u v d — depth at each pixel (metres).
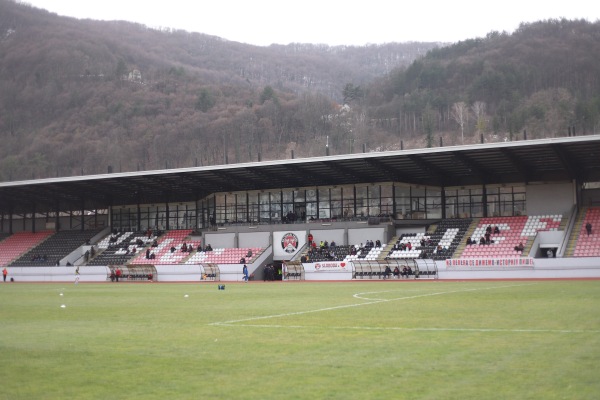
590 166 79.44
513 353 18.12
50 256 100.38
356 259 80.19
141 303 40.66
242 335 23.16
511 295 39.56
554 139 66.38
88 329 26.06
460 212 86.00
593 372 15.51
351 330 23.84
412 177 86.31
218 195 97.38
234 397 14.06
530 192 81.75
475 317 27.19
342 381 15.29
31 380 16.09
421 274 71.12
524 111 199.75
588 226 72.50
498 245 75.25
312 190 91.62
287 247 87.94
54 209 112.06
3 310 36.50
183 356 18.95
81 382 15.80
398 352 18.77
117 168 188.88
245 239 90.50
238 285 67.38
